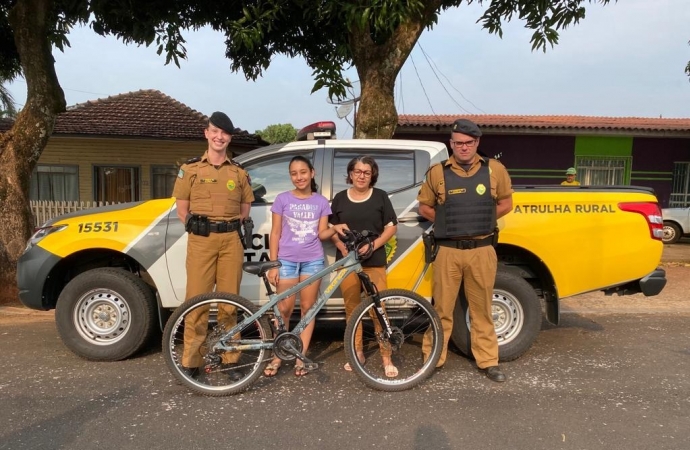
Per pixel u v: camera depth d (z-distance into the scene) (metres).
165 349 3.57
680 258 10.36
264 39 8.03
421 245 4.24
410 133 12.73
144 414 3.30
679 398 3.56
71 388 3.71
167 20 6.76
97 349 4.21
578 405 3.44
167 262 4.20
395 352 4.25
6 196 6.45
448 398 3.56
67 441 2.94
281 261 3.81
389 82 6.55
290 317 4.28
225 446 2.90
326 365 4.25
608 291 4.50
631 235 4.24
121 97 15.15
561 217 4.22
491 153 13.45
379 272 3.93
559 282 4.26
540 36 7.07
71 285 4.18
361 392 3.67
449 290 3.90
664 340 4.92
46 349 4.59
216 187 3.70
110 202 13.21
